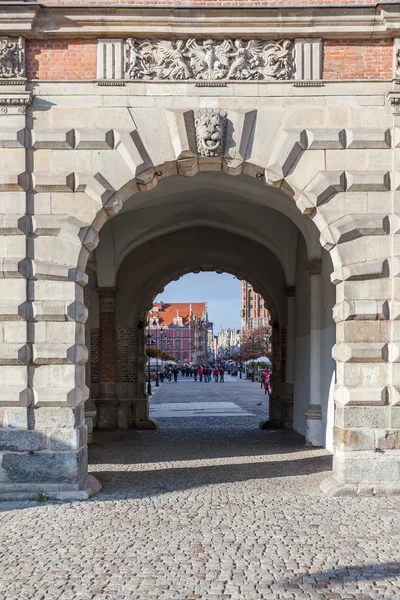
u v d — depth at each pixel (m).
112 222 20.67
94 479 11.73
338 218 11.66
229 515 9.59
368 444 11.25
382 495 10.92
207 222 21.09
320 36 11.74
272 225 20.34
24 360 11.19
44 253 11.46
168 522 9.23
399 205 11.59
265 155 11.80
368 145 11.66
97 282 22.72
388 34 11.67
